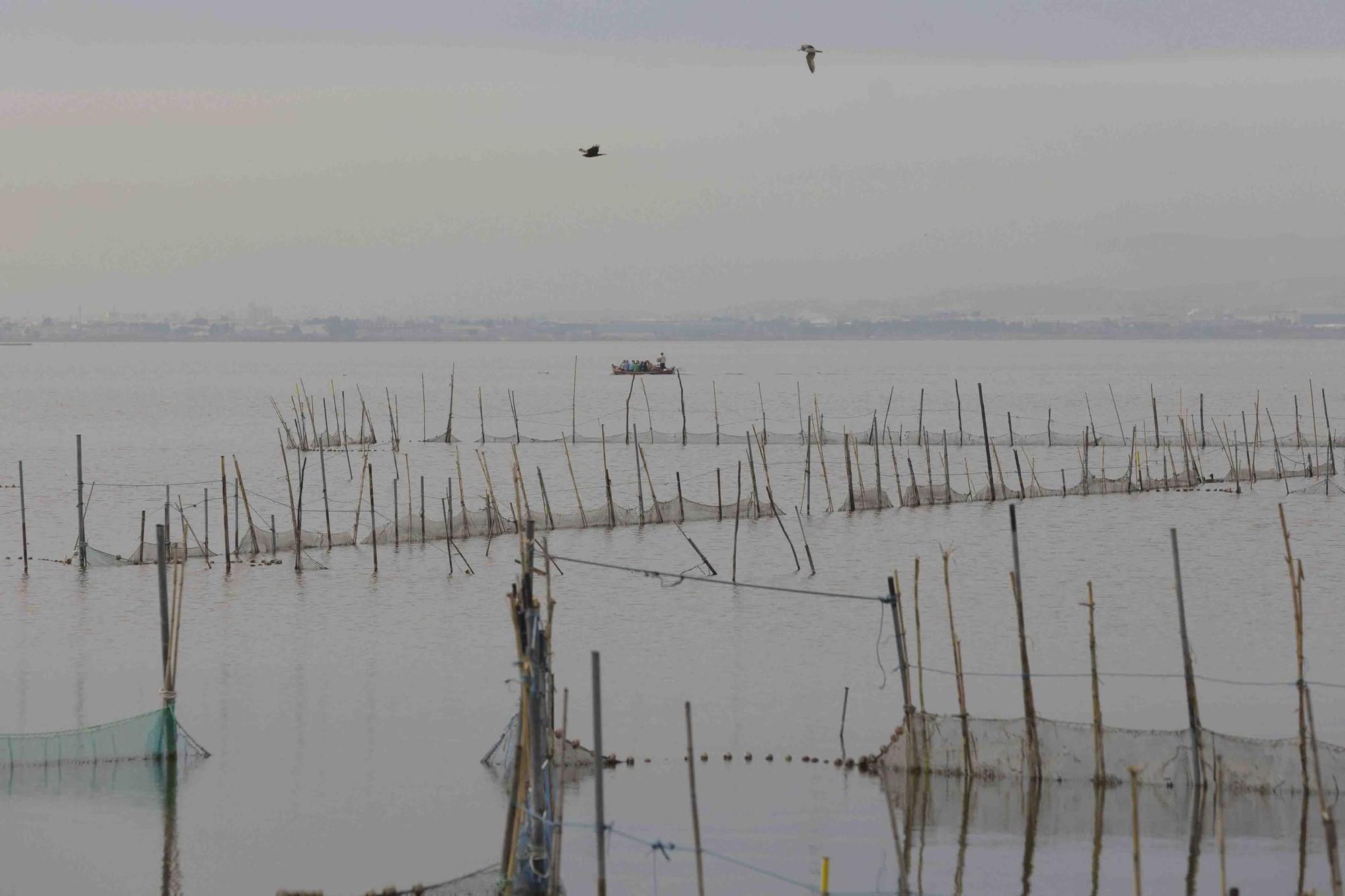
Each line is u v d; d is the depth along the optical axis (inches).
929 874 1750.7
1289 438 7332.7
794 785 2057.1
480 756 2240.4
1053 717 2369.6
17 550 4247.0
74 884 1749.5
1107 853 1796.3
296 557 3831.2
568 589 3550.7
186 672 2765.7
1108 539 4271.7
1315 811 1878.7
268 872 1771.7
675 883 1739.7
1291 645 2871.6
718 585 3597.4
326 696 2583.7
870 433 7140.8
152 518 4958.2
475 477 6230.3
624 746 2260.1
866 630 3065.9
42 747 2161.7
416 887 1651.1
